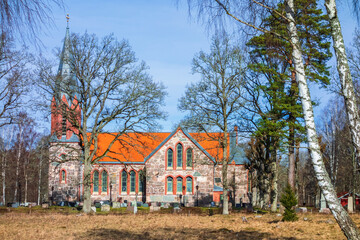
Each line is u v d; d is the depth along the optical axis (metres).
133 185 64.69
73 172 64.81
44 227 25.20
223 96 41.72
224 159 42.91
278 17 9.84
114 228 24.94
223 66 41.38
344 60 9.21
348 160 52.16
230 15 9.12
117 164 65.19
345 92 9.13
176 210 43.94
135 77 44.91
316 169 9.40
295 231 22.80
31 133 73.31
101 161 65.12
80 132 47.72
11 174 73.25
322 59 32.56
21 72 32.56
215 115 43.00
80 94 44.78
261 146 46.59
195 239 20.28
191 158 61.44
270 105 38.25
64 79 46.88
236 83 40.50
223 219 32.62
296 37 9.79
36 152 72.62
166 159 62.16
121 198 64.44
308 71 30.31
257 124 38.75
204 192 60.59
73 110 45.38
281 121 35.38
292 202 29.02
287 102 35.34
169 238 20.45
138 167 64.69
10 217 33.91
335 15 9.38
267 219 31.98
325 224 25.75
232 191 60.28
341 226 9.11
